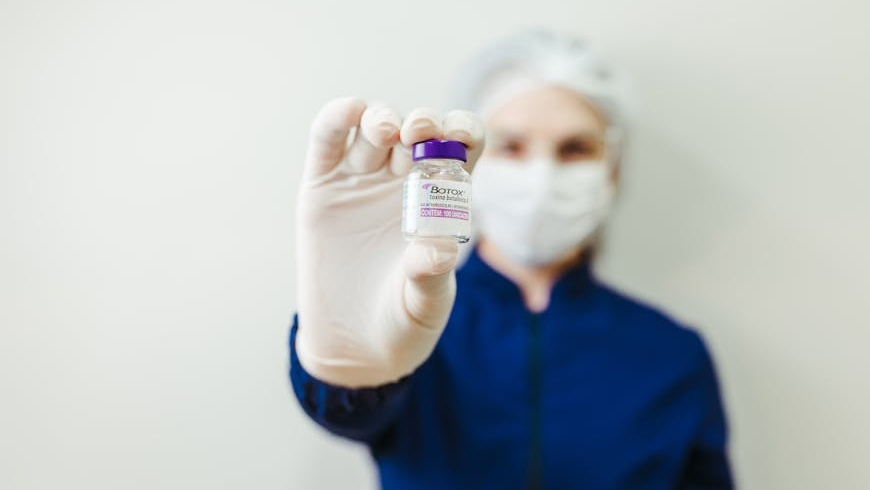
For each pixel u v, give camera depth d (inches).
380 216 24.0
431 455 35.3
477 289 40.4
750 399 43.2
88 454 42.9
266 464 42.8
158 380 43.3
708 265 44.3
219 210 44.2
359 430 27.9
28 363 43.5
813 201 43.7
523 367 37.4
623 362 38.0
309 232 23.7
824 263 43.4
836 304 43.2
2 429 43.1
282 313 43.5
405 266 20.6
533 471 35.2
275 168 44.3
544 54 39.6
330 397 25.0
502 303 39.7
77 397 43.3
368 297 23.8
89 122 44.7
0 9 44.9
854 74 43.8
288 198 44.1
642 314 40.6
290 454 42.8
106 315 43.7
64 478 42.9
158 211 44.3
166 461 42.8
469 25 44.9
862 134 43.6
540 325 39.0
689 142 44.5
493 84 41.4
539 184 37.4
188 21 45.2
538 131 38.5
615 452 35.5
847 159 43.6
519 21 45.0
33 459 42.9
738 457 42.8
